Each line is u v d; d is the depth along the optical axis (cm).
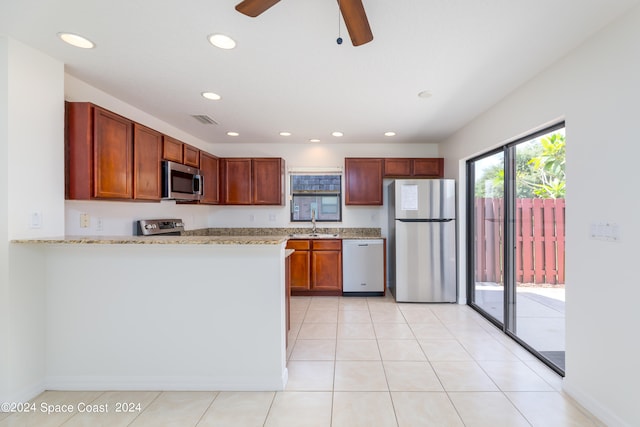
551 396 197
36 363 199
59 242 186
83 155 216
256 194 445
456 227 396
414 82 247
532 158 255
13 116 184
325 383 212
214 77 241
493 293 327
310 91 267
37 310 200
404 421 174
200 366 207
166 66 222
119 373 208
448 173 426
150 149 281
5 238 181
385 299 417
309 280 432
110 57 209
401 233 399
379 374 223
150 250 205
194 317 207
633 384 156
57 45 193
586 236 185
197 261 205
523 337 271
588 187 183
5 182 182
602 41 173
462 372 225
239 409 185
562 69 205
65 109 216
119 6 157
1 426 170
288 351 260
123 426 170
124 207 297
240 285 205
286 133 408
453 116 332
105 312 207
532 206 256
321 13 163
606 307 171
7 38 182
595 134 178
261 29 178
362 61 215
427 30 177
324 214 485
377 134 413
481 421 174
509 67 221
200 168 384
